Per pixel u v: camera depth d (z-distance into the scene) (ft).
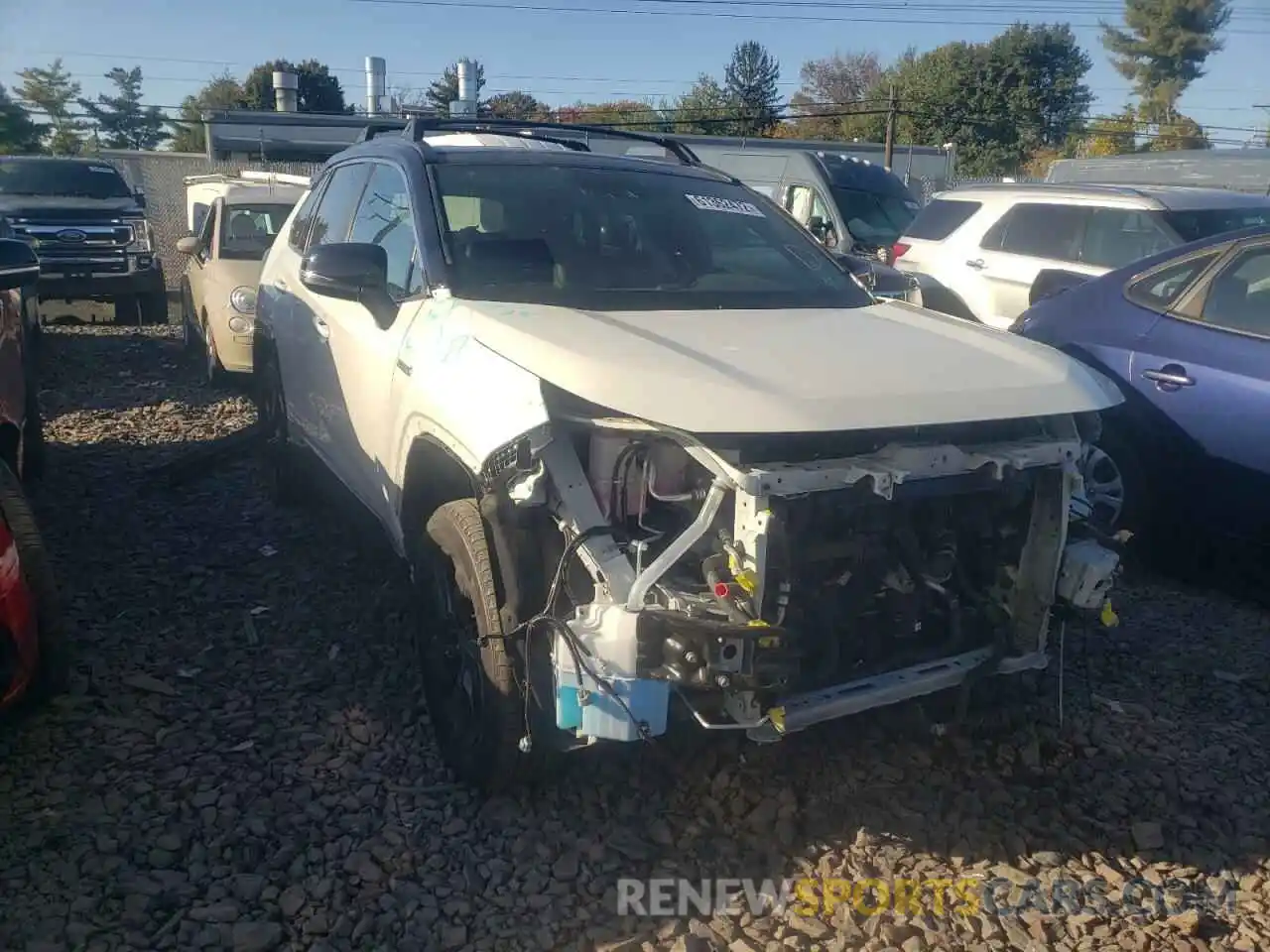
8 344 18.84
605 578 9.78
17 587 11.76
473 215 13.99
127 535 19.25
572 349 10.60
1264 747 13.32
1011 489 11.07
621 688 9.48
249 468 23.40
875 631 11.02
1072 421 11.43
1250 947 9.92
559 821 11.33
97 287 48.21
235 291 31.63
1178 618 16.92
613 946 9.69
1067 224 30.68
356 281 13.39
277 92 94.73
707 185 16.11
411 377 12.57
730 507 9.94
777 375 10.52
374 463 14.17
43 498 21.29
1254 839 11.46
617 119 193.26
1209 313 17.48
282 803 11.53
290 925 9.86
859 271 15.84
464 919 10.01
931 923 10.07
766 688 9.73
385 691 13.89
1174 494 17.67
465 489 12.30
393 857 10.77
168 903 10.02
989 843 11.20
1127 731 13.47
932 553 11.09
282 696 13.74
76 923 9.67
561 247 13.83
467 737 11.64
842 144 88.02
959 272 32.89
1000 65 181.78
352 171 17.26
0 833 10.82
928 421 10.27
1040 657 11.83
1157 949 9.87
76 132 185.06
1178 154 50.47
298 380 17.98
